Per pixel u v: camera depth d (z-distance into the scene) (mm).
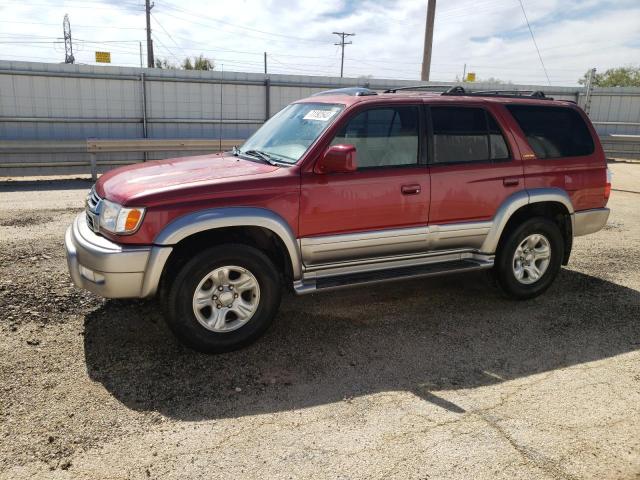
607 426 3172
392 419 3205
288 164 4199
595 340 4402
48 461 2744
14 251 6137
